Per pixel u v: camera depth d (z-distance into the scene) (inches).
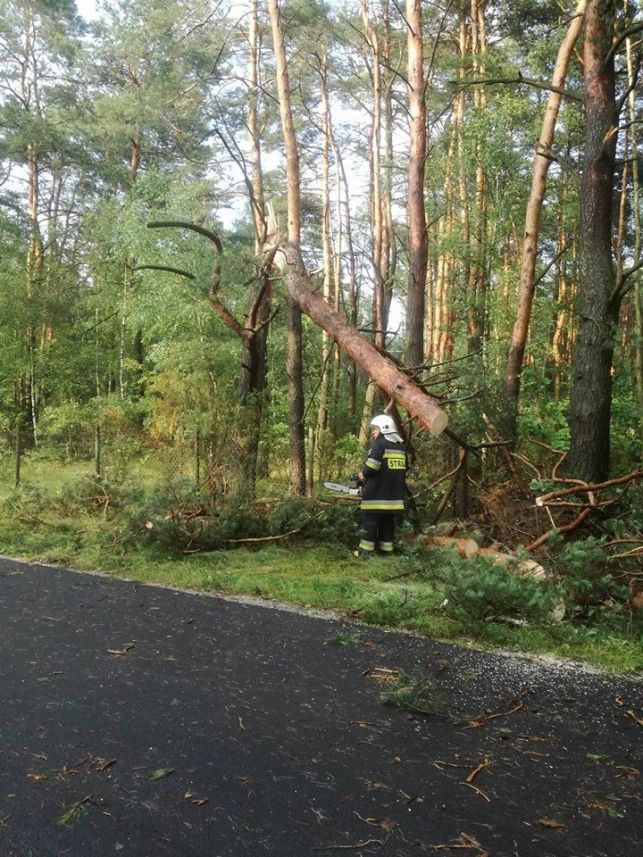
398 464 317.4
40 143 963.3
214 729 138.2
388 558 312.2
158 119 856.9
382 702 154.6
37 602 228.4
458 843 103.1
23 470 550.9
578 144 723.4
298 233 471.5
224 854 98.9
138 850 99.3
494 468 386.6
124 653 180.5
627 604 222.8
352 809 111.1
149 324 658.8
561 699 159.8
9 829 103.5
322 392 752.3
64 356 765.3
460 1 813.2
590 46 360.8
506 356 695.1
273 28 477.4
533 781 121.8
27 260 814.5
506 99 650.8
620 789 119.9
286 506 340.8
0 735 132.9
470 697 159.5
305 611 227.6
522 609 213.3
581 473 355.3
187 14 648.4
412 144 464.1
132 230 501.4
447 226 855.1
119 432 516.7
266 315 464.1
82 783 116.6
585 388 357.7
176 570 279.3
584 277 363.3
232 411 400.2
